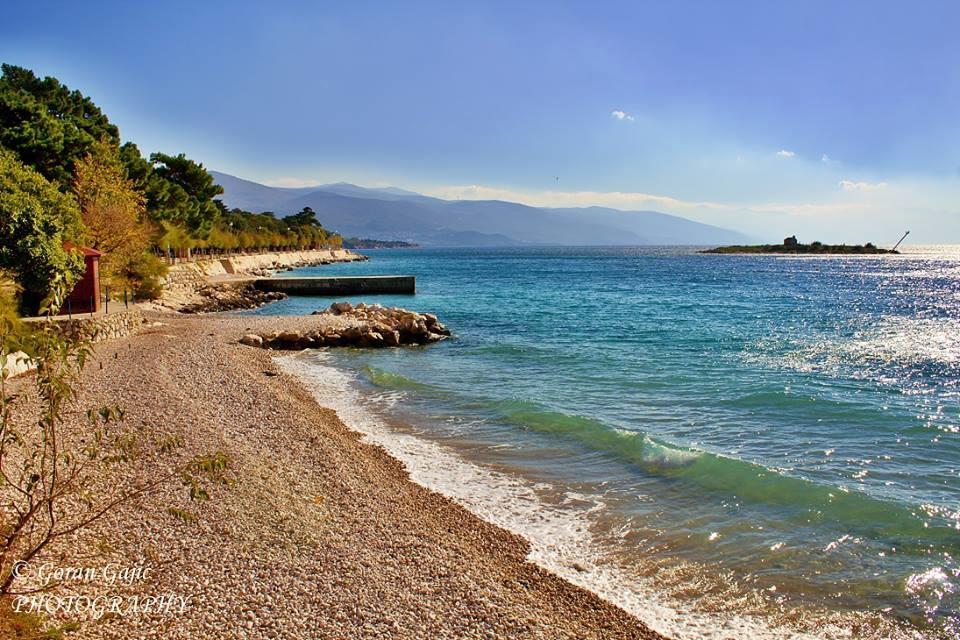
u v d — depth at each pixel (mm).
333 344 30234
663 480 12359
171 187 62250
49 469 10203
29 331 5594
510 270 121125
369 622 7074
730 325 38312
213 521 9203
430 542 9422
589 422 16062
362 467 12641
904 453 14258
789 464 13523
